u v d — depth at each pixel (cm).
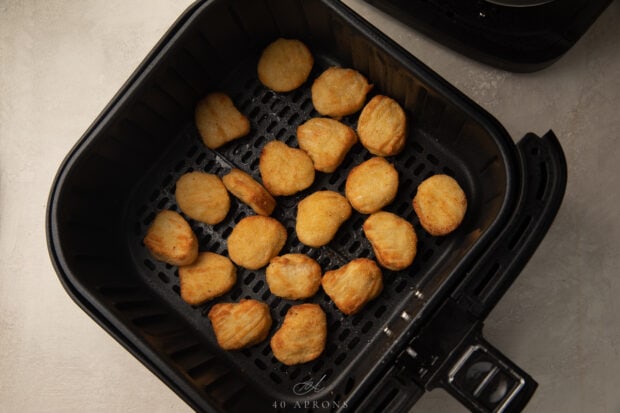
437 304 52
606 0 59
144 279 65
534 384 49
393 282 62
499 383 49
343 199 63
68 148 71
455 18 64
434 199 61
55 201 57
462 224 62
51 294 70
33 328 69
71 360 69
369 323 62
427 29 66
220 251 65
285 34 65
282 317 64
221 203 64
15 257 70
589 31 67
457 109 56
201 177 64
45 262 70
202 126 65
